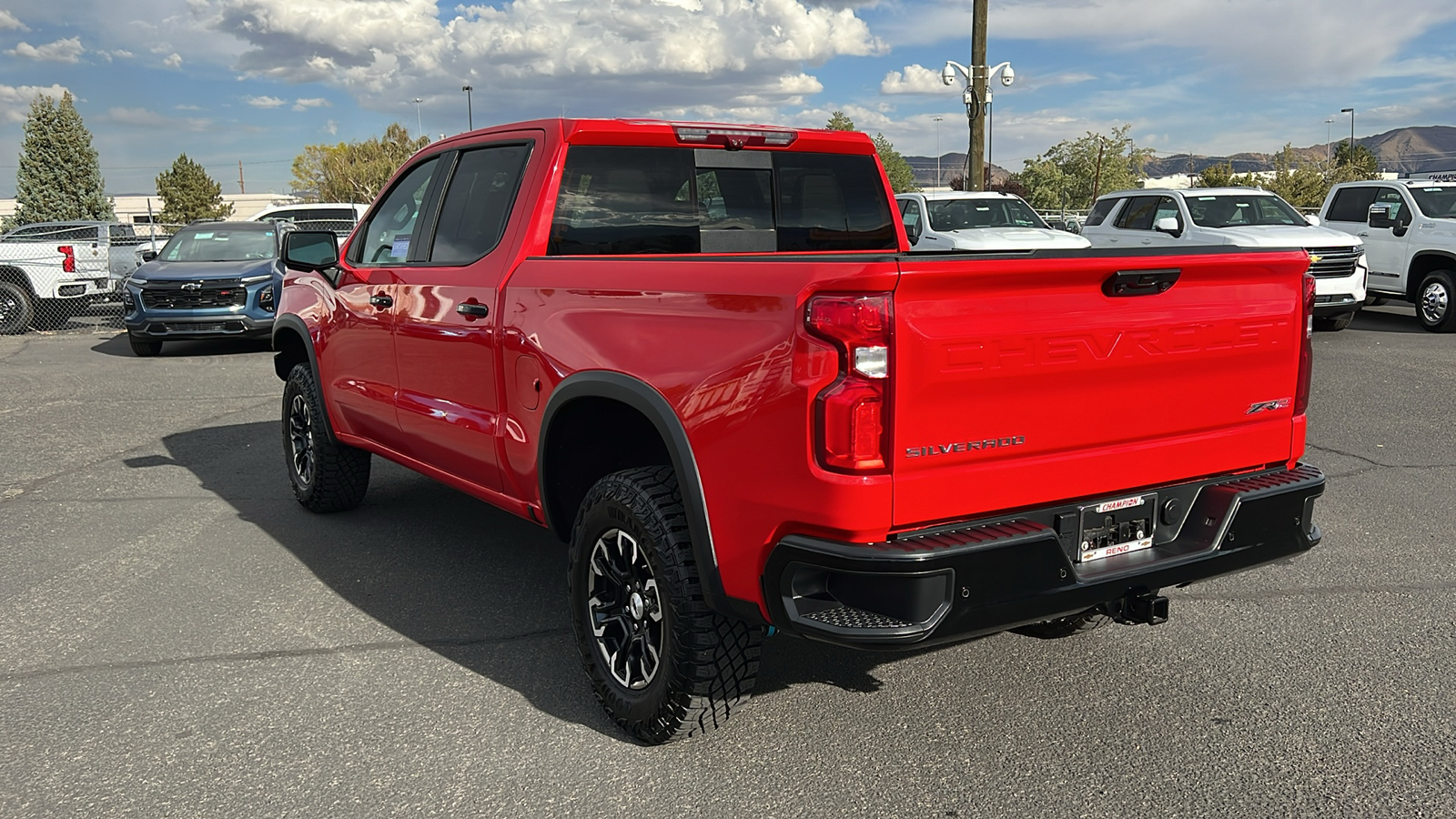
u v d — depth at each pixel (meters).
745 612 2.94
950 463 2.72
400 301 4.64
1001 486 2.80
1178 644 4.04
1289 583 4.69
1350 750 3.21
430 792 3.04
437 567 5.07
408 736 3.38
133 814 2.94
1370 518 5.66
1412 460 6.95
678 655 3.11
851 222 4.72
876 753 3.24
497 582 4.84
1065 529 2.95
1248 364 3.21
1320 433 7.81
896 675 3.80
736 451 2.86
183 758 3.25
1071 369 2.83
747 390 2.80
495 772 3.16
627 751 3.28
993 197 15.91
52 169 60.91
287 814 2.93
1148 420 3.04
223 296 13.40
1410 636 4.08
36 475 7.07
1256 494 3.14
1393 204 15.16
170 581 4.89
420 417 4.58
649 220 4.18
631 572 3.34
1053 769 3.13
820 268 2.62
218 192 88.88
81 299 17.00
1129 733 3.34
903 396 2.61
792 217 4.54
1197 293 3.06
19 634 4.27
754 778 3.10
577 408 3.59
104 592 4.75
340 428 5.54
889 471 2.63
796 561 2.72
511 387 3.88
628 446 3.79
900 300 2.58
